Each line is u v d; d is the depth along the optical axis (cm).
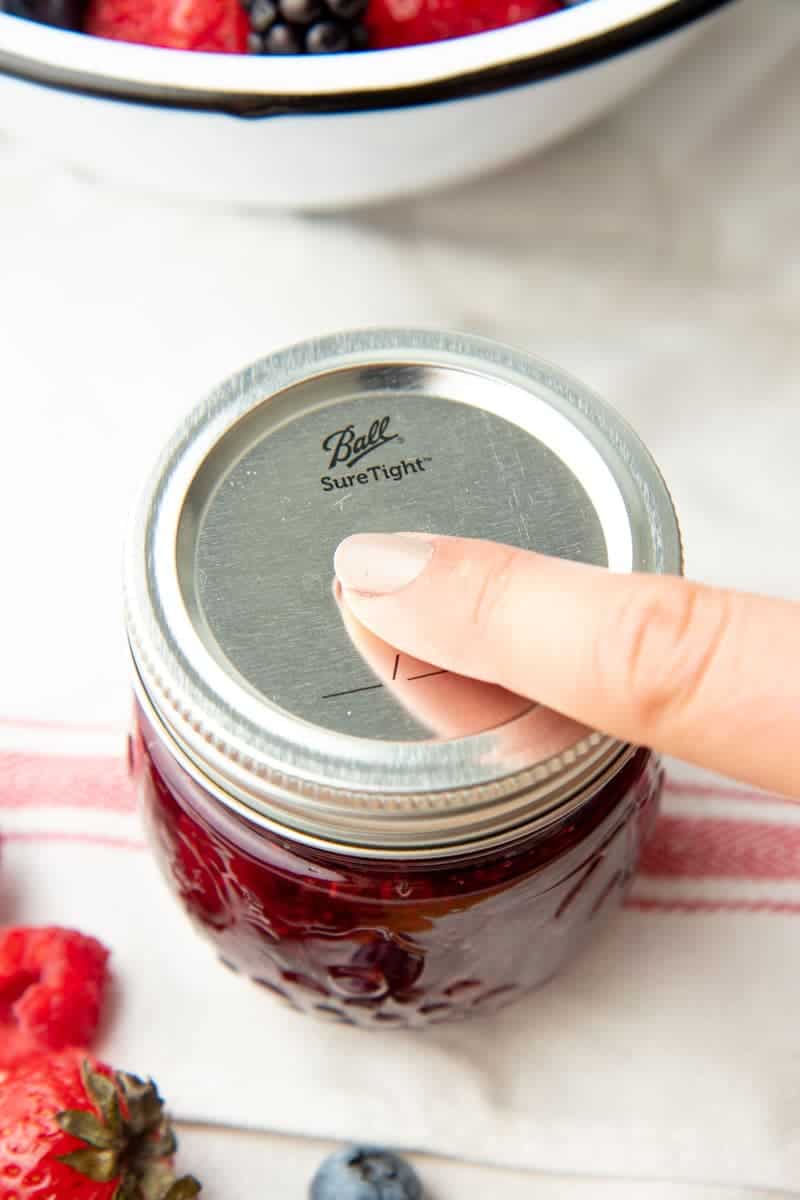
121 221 43
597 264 43
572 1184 36
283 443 33
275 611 32
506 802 30
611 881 35
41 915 38
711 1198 36
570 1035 37
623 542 32
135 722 34
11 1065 36
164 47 39
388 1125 36
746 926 38
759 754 30
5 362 42
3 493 41
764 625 30
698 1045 37
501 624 30
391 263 43
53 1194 34
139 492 32
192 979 37
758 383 42
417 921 32
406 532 32
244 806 31
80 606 40
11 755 39
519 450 33
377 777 30
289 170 39
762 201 43
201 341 42
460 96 36
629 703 30
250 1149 36
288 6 38
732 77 44
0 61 36
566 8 39
